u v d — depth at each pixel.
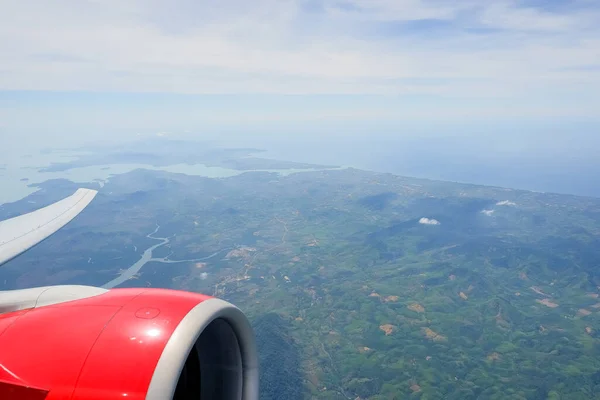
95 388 5.02
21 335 5.70
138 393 4.94
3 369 5.30
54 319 5.89
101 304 6.12
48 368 5.23
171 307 5.98
